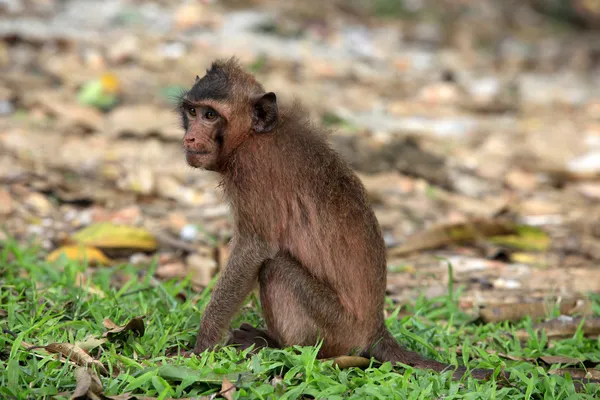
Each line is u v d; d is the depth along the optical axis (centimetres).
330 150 871
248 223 848
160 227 1312
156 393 729
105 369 757
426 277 1194
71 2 2416
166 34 2278
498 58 2819
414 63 2577
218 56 2178
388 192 1606
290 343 848
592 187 1772
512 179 1770
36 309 876
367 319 860
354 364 827
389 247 1337
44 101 1730
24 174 1412
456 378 814
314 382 751
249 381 735
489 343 939
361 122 1973
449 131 2048
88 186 1434
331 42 2570
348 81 2273
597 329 978
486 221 1353
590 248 1366
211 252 1147
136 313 912
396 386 759
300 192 842
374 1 3083
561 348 924
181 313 916
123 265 1094
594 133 2128
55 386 725
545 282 1193
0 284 960
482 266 1255
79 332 827
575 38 3203
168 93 1886
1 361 744
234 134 838
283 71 2203
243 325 891
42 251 1168
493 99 2338
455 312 1016
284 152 842
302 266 848
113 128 1697
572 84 2652
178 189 1470
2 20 2181
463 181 1709
